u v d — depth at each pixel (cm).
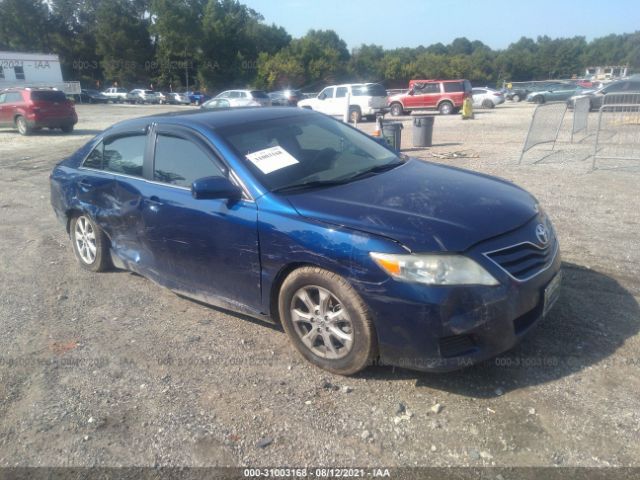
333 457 277
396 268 298
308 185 374
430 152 1295
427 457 273
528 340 370
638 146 1202
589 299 427
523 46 12712
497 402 310
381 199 346
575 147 1266
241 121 428
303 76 7100
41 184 1062
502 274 301
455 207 333
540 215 359
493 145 1398
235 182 376
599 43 11469
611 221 641
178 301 477
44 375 367
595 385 320
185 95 5359
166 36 6444
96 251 534
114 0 6550
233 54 6850
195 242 398
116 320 444
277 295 369
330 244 319
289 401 323
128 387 348
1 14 6838
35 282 536
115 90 5581
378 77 8044
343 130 475
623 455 266
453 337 302
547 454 269
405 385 331
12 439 305
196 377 355
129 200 454
